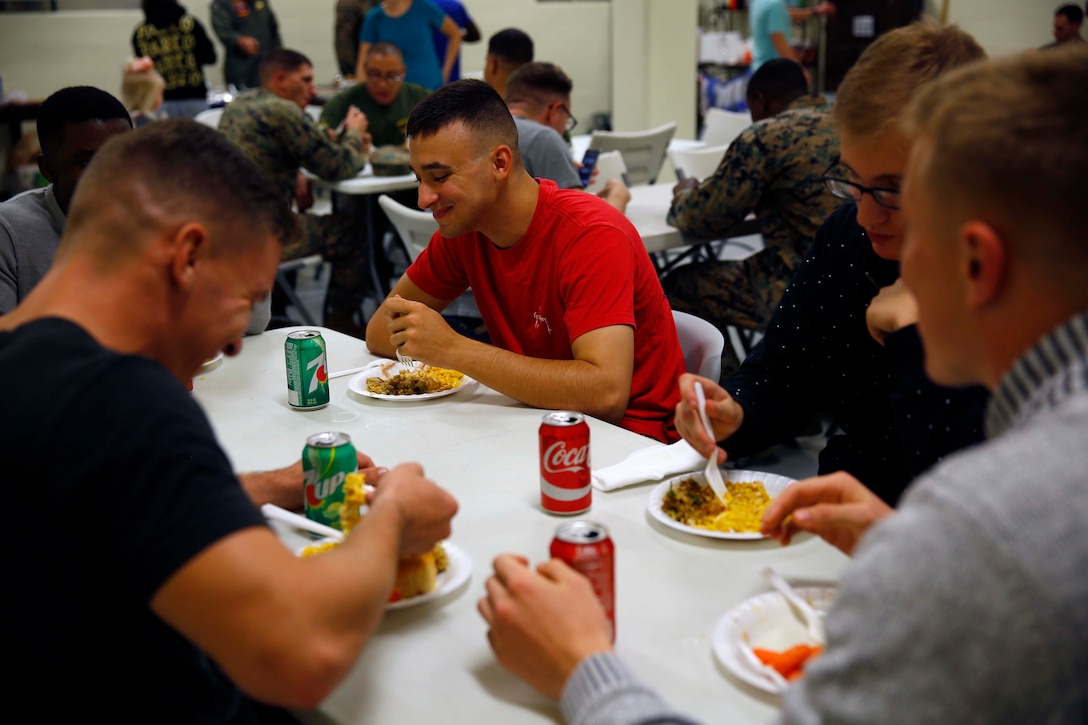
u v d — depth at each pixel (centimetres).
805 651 101
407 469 113
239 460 164
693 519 136
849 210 168
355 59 651
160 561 82
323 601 88
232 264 97
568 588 96
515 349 219
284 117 425
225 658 85
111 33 739
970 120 70
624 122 743
